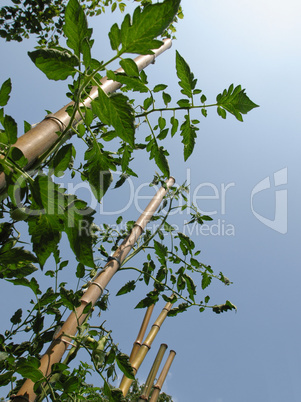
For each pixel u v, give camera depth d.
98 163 0.97
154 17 0.65
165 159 1.24
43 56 0.67
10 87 0.74
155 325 2.58
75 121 1.17
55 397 1.28
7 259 0.99
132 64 0.70
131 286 2.18
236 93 1.00
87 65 0.71
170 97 1.19
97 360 1.38
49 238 0.69
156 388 2.78
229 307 2.27
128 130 0.77
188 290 2.30
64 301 1.51
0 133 0.74
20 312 1.79
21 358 1.34
